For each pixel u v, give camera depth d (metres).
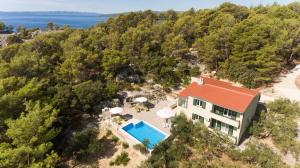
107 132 32.41
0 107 23.86
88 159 28.36
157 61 47.41
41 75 36.59
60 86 35.22
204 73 49.22
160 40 58.59
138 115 37.00
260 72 40.19
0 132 23.94
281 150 25.39
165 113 33.00
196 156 25.06
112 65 45.12
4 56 43.88
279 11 65.81
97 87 38.28
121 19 86.44
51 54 49.75
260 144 25.38
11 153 18.84
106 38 57.47
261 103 34.28
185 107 31.77
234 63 43.34
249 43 41.59
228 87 31.19
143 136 31.31
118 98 42.28
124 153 28.19
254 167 22.34
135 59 50.75
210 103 28.38
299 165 21.62
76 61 42.50
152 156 25.86
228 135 27.50
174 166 24.06
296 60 52.50
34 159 20.42
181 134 27.86
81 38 56.09
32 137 21.22
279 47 43.88
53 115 24.28
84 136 30.16
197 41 51.91
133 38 53.12
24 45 50.03
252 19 52.69
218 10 71.00
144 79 49.53
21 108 25.98
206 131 26.69
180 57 52.44
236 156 24.33
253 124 29.33
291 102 32.81
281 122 28.06
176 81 47.25
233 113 26.89
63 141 31.47
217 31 49.81
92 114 38.16
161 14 101.50
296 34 47.09
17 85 28.50
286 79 43.47
